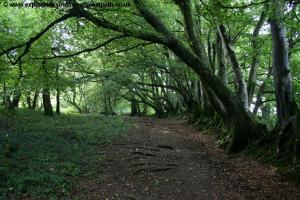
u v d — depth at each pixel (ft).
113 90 128.26
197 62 49.90
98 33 57.47
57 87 65.92
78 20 52.49
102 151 50.34
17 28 64.13
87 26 53.62
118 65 94.68
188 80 113.29
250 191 35.58
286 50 46.11
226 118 59.62
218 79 51.34
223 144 57.16
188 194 35.88
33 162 40.14
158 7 71.05
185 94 111.34
